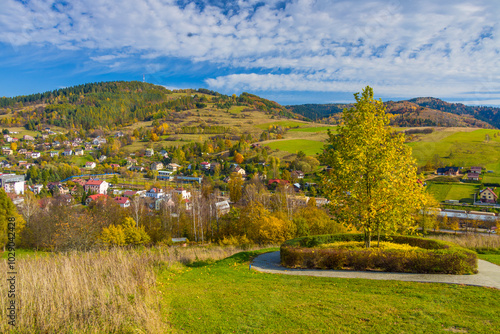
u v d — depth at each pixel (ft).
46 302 25.31
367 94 45.34
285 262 45.01
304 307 25.27
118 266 37.40
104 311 24.40
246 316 23.84
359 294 28.94
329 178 47.83
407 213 46.21
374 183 44.34
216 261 53.57
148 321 22.39
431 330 19.97
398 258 38.75
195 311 25.31
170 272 42.39
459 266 36.58
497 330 19.74
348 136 45.75
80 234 108.68
